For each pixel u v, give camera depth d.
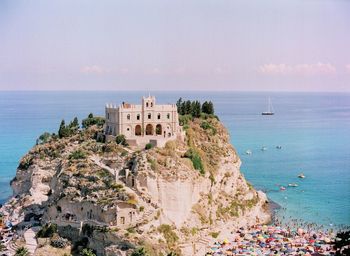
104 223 190.25
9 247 195.00
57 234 196.38
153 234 188.62
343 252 93.69
